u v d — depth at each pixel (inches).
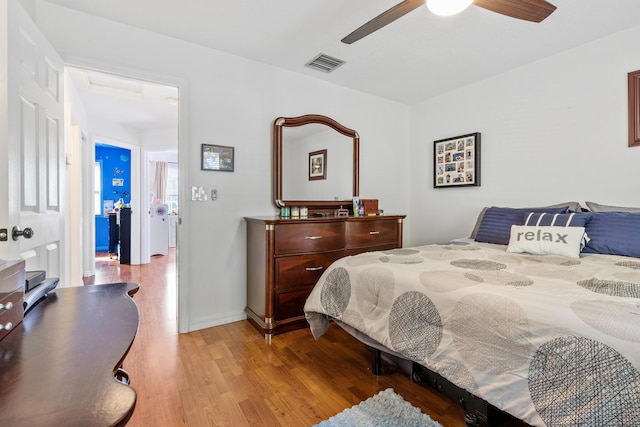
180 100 94.9
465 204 131.1
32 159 57.8
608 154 92.3
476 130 126.2
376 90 135.0
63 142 74.4
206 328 99.1
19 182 51.8
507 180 116.3
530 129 109.5
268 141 111.7
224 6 78.3
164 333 94.7
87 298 41.2
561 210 92.7
